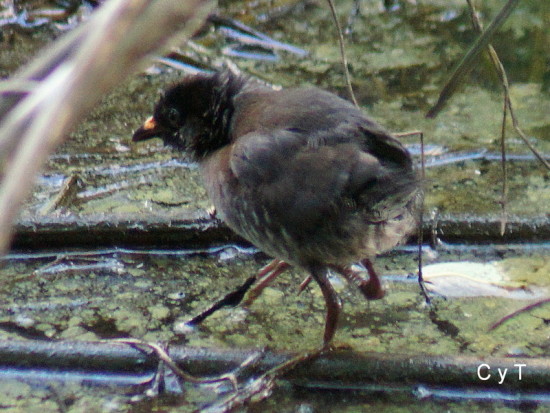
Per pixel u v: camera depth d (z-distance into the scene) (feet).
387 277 24.77
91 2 39.96
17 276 24.94
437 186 28.89
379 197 18.83
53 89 5.01
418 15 40.45
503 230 24.63
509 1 19.63
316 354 20.53
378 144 19.43
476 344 21.75
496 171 29.73
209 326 22.65
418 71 36.24
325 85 35.29
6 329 22.49
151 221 26.14
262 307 23.48
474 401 19.98
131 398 20.04
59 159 30.91
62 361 20.68
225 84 21.66
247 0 41.34
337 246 19.72
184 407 19.74
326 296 20.58
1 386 20.33
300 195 19.11
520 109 33.42
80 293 24.17
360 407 19.77
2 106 5.05
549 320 22.66
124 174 29.99
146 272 25.21
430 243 26.05
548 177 29.32
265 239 20.45
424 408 19.75
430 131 32.12
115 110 34.17
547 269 24.91
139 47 5.02
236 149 20.04
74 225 25.98
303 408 19.71
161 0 5.02
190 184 29.37
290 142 19.34
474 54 20.38
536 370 20.03
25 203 28.07
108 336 22.26
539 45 36.32
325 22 40.09
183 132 22.52
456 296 23.81
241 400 19.80
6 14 39.75
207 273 25.16
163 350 20.58
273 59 37.27
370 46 38.24
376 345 21.75
